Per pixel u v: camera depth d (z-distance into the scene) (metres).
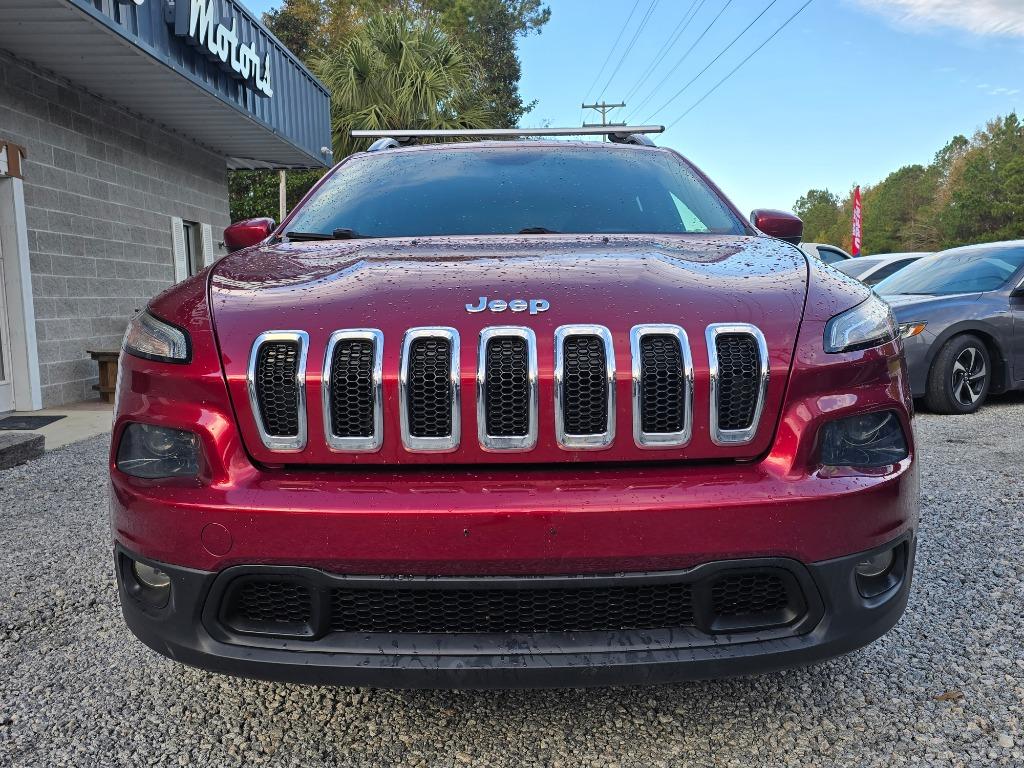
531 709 2.11
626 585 1.65
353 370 1.71
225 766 1.89
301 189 21.39
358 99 16.98
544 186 2.88
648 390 1.71
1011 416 6.05
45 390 7.21
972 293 6.30
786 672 2.26
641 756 1.89
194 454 1.75
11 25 6.00
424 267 2.02
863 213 102.00
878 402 1.80
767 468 1.71
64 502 4.13
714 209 2.82
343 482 1.68
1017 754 1.86
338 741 1.98
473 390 1.68
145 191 9.03
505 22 33.66
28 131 7.00
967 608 2.63
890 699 2.11
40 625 2.66
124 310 8.53
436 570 1.64
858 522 1.70
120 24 6.23
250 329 1.78
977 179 67.81
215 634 1.73
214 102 8.34
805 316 1.82
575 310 1.77
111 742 1.98
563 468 1.72
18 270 6.83
